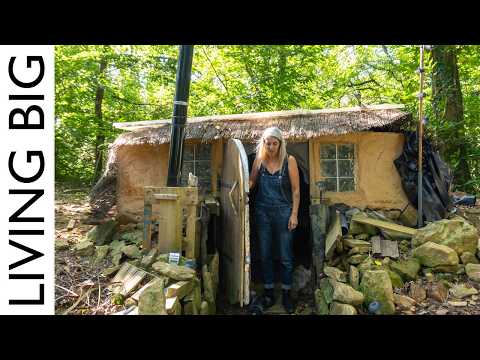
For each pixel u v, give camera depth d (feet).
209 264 13.26
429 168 15.30
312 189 15.79
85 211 21.40
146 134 16.87
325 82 42.34
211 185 16.71
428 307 11.04
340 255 13.51
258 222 12.59
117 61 38.37
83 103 40.57
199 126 16.56
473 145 25.34
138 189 16.99
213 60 36.45
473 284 11.66
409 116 15.49
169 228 12.06
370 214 15.23
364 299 11.10
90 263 13.28
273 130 12.03
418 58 28.89
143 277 11.00
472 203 17.79
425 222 14.82
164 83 40.83
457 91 24.98
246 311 12.67
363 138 15.84
